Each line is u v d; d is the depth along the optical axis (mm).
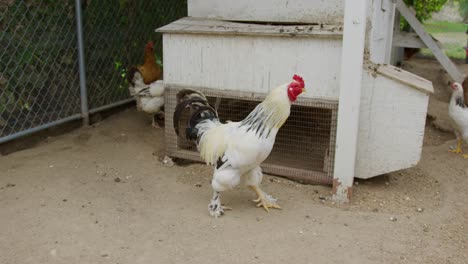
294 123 3609
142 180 3418
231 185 2990
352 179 3174
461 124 3830
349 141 3111
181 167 3605
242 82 3393
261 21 3486
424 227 2992
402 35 5246
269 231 2943
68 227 2941
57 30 3891
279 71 3301
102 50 4258
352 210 3129
